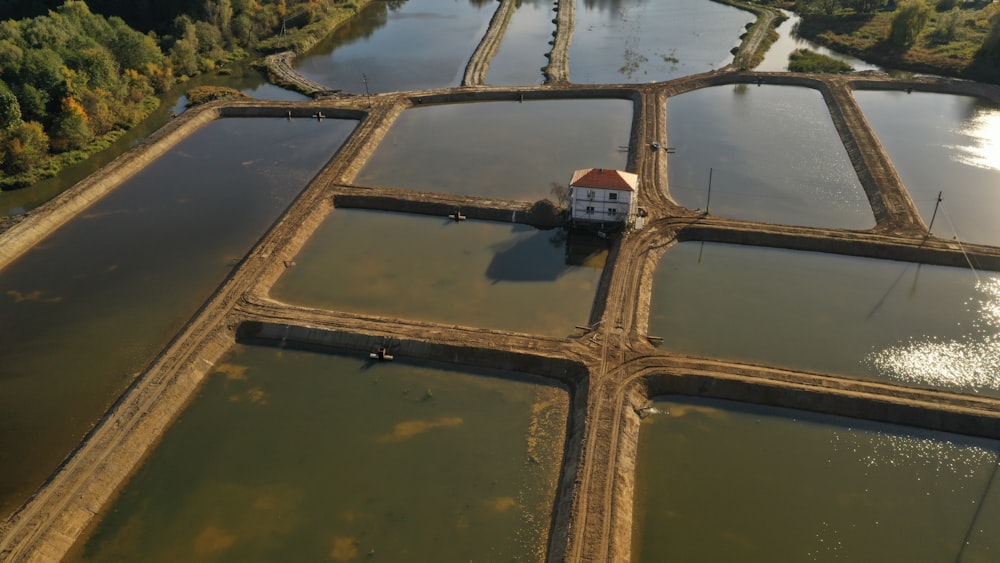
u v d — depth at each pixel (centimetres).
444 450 4544
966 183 7825
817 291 6062
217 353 5353
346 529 4044
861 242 6569
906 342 5422
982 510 4122
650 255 6456
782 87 11125
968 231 6831
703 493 4231
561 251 6712
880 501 4181
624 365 5066
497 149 8988
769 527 4028
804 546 3919
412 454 4516
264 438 4641
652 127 9275
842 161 8494
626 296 5828
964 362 5200
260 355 5375
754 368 5019
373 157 8838
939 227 6925
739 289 6100
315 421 4766
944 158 8481
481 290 6116
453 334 5391
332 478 4347
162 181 8338
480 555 3891
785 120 9800
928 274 6259
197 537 4006
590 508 4019
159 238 7075
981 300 5888
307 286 6212
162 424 4741
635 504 4169
